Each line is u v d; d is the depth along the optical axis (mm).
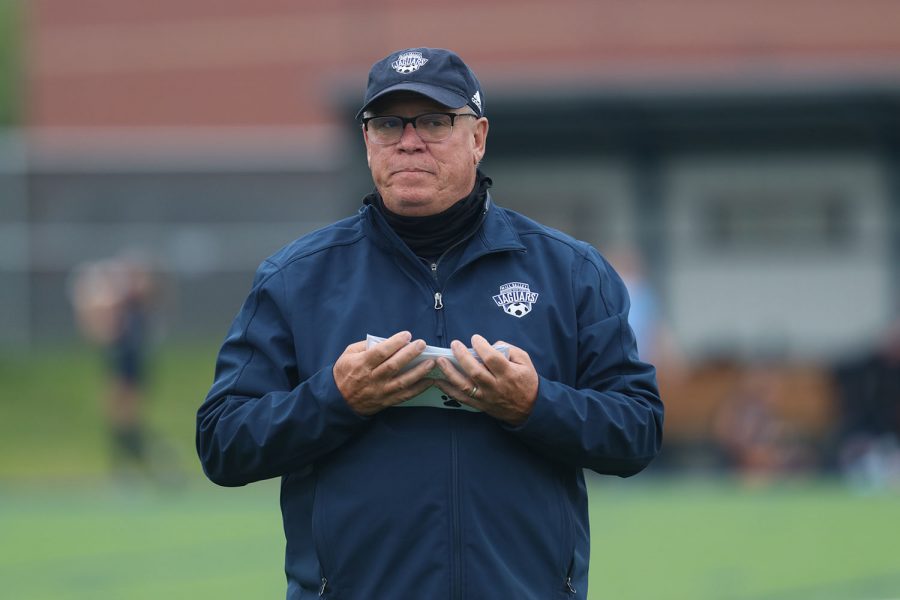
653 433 13492
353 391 12656
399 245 13398
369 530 12875
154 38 131250
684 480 57812
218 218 96188
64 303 91812
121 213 94812
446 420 13031
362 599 12875
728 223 74250
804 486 51719
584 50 119062
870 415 58000
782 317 74625
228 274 95812
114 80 131625
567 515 13320
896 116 69250
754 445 56406
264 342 13469
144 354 59781
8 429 74438
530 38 120375
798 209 74438
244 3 130375
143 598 29297
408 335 12586
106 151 130875
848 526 38906
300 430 12812
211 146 130125
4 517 43000
